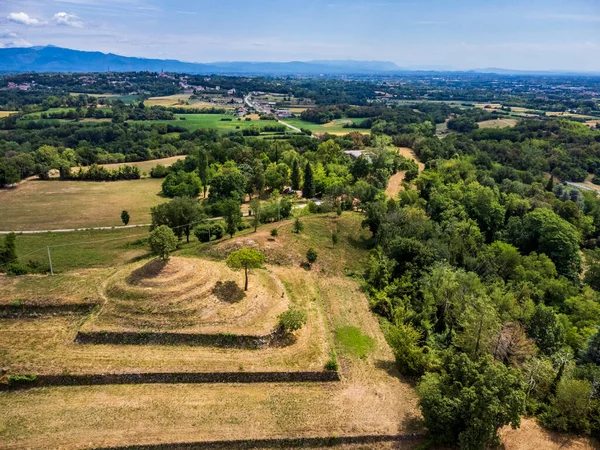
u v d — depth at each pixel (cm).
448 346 5150
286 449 3728
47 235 8925
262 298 5575
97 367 4303
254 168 12600
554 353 5034
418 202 9931
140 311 4950
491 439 3559
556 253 8462
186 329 4831
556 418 4125
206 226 7925
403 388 4503
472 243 8025
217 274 5769
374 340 5391
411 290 6262
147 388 4209
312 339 5106
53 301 5100
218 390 4259
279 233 7862
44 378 4162
